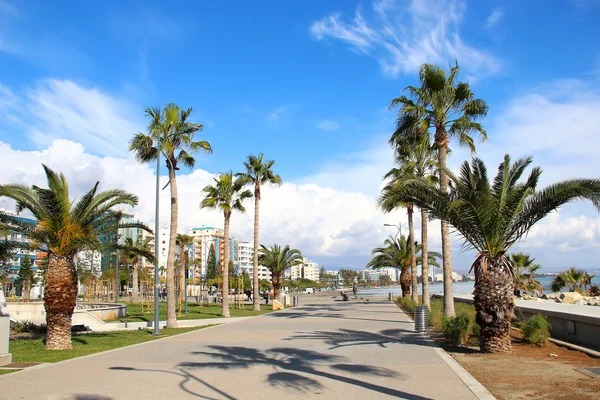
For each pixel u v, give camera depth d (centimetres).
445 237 2142
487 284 1308
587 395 784
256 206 3641
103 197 1675
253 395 827
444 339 1616
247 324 2373
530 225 1374
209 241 13900
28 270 4706
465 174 1357
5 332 1203
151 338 1828
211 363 1183
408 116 2172
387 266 4806
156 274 1998
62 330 1521
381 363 1135
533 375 970
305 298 6362
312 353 1321
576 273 4672
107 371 1080
